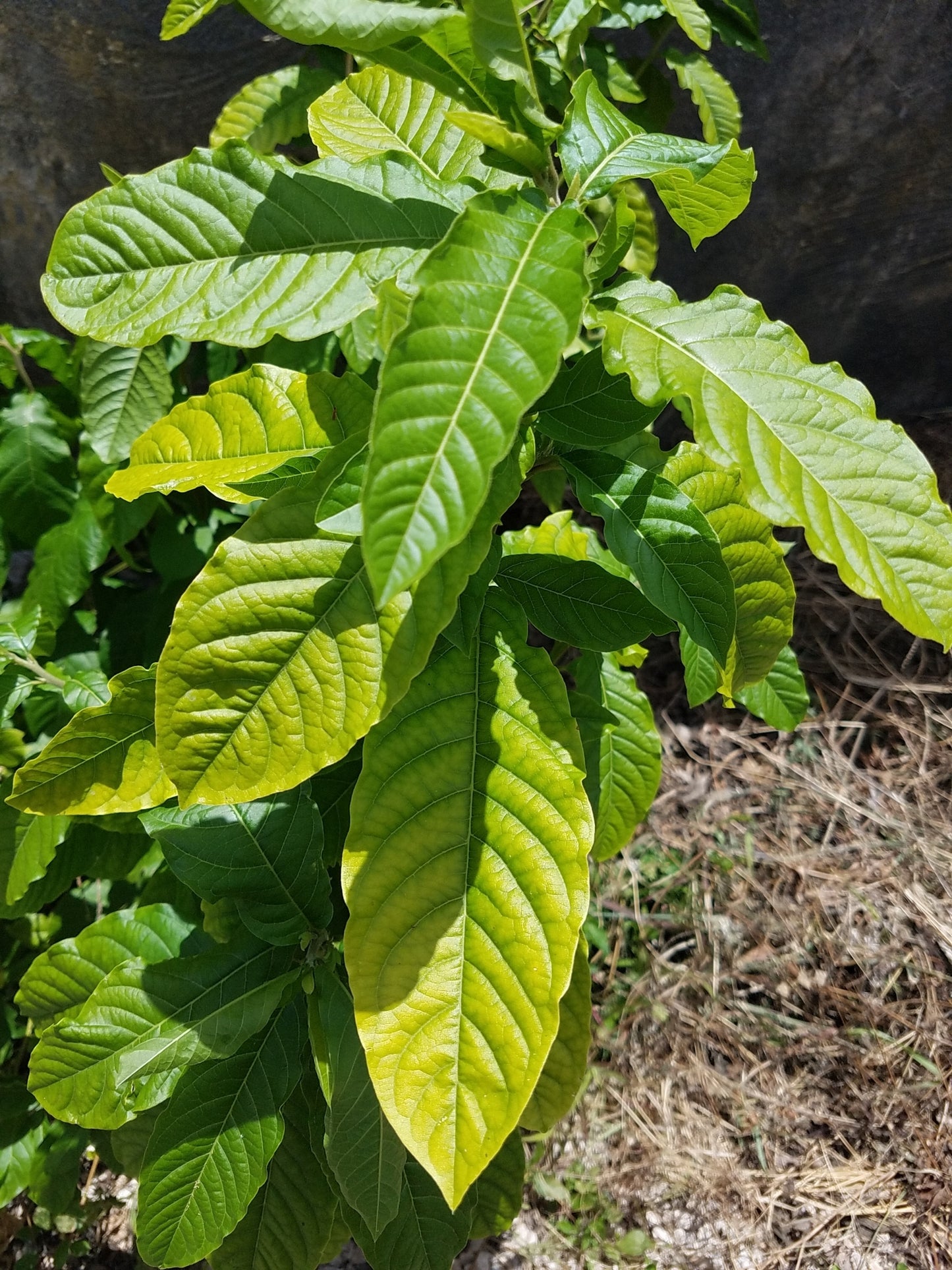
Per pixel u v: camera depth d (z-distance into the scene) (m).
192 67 2.46
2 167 2.63
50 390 2.31
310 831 1.34
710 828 2.99
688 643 1.37
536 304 0.77
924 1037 2.58
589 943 2.72
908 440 0.92
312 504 1.00
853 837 2.95
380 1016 1.02
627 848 2.94
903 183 2.91
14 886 1.62
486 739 1.10
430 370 0.70
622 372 0.96
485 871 1.06
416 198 1.06
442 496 0.65
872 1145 2.46
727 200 1.10
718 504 1.33
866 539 0.88
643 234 2.09
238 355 2.32
